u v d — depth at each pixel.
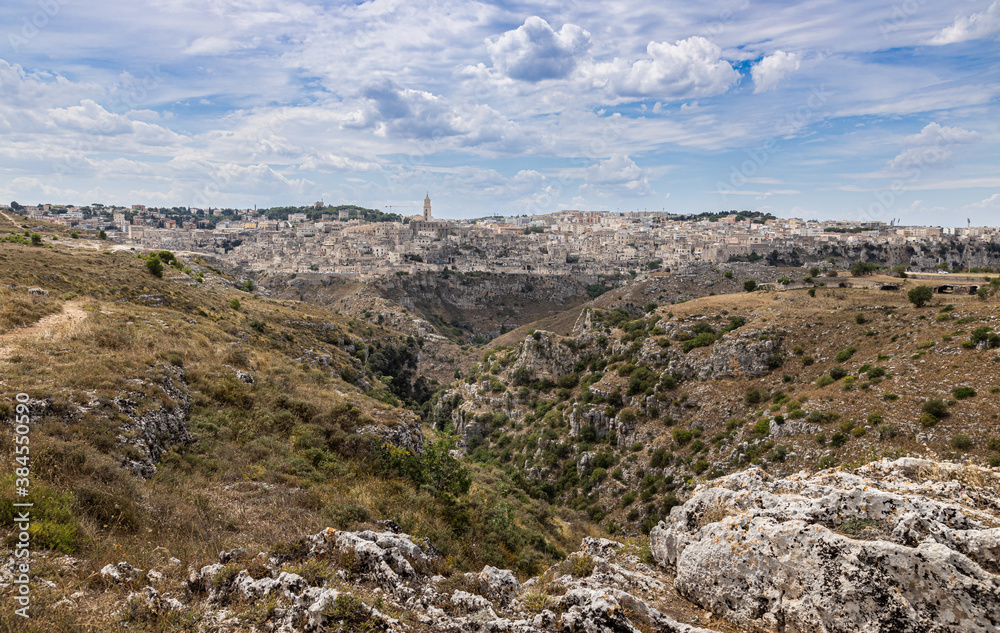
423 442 34.28
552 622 9.12
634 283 173.12
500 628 8.92
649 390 70.25
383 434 29.61
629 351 82.69
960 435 40.41
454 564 15.66
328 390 38.12
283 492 18.53
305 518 16.08
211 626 8.76
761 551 9.10
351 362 77.06
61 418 17.53
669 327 81.62
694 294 159.75
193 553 12.09
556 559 23.12
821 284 94.06
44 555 10.34
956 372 46.91
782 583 8.70
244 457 21.72
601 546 13.86
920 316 61.62
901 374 50.59
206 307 63.06
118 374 22.28
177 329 37.97
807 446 48.59
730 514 10.57
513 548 21.41
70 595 9.22
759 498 10.66
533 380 97.69
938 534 7.87
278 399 29.36
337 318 127.50
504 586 11.29
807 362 63.12
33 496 11.84
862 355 58.44
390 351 120.62
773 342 67.44
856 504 9.02
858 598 7.78
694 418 63.84
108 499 13.51
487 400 97.56
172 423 21.66
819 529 8.60
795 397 56.84
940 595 7.22
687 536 11.19
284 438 25.62
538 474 73.12
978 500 9.41
